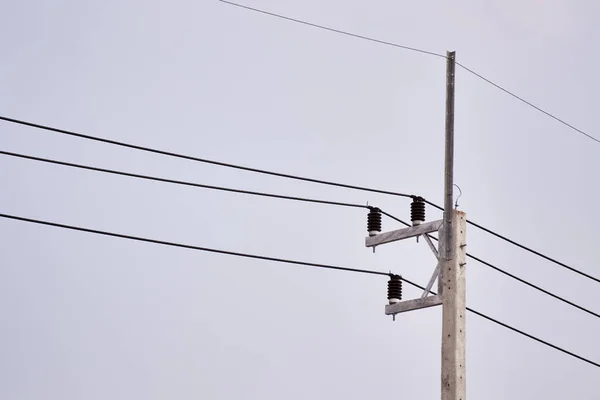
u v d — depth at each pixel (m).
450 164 40.38
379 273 41.06
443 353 39.34
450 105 40.66
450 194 40.22
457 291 39.56
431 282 40.03
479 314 42.03
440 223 40.22
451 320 39.38
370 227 41.50
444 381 39.09
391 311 40.72
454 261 39.78
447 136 40.53
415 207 40.84
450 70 40.91
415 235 40.66
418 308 40.16
